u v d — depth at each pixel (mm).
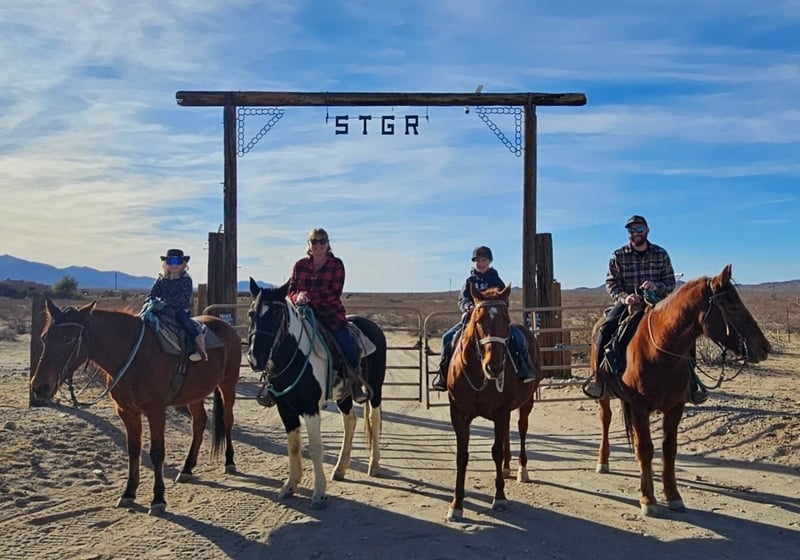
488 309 7234
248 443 11320
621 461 10016
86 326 7629
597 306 13086
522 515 7484
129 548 6551
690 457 10062
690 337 7336
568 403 14773
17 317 42312
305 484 8781
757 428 10945
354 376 8617
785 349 24703
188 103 13898
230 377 9656
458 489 7465
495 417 7750
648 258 8742
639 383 7656
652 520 7309
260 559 6340
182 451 10633
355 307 12656
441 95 14523
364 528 7102
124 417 8023
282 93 13977
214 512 7629
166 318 8477
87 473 9031
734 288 7121
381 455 10531
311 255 8750
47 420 11562
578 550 6500
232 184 13945
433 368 21578
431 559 6285
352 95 14258
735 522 7215
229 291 13906
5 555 6312
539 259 15844
